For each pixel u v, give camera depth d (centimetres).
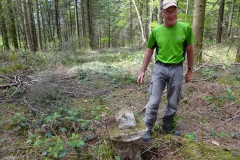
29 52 890
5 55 871
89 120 313
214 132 282
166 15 232
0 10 998
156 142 254
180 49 247
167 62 251
